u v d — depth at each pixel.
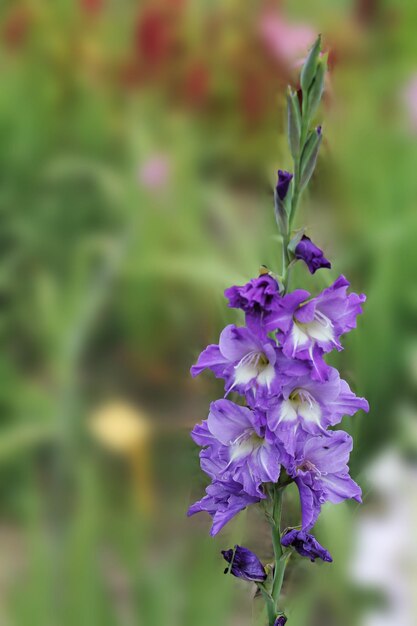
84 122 3.81
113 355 3.05
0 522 2.40
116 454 2.56
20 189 3.53
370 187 3.01
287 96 1.81
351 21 3.77
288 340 1.79
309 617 2.17
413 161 2.97
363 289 2.78
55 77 3.80
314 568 2.21
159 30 3.52
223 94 3.77
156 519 2.41
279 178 1.80
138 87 3.58
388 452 2.47
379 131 3.24
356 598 2.23
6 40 3.78
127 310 3.05
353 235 2.90
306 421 1.83
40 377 2.93
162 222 3.00
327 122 3.02
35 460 2.51
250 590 2.21
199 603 2.04
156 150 3.22
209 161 3.89
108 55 3.63
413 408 2.56
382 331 2.52
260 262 2.56
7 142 3.60
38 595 2.02
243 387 1.82
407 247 2.68
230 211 2.95
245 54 3.65
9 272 3.21
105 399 2.79
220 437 1.85
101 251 3.10
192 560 2.10
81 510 2.11
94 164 3.40
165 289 3.03
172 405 2.79
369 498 2.42
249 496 1.87
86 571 2.02
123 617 2.08
